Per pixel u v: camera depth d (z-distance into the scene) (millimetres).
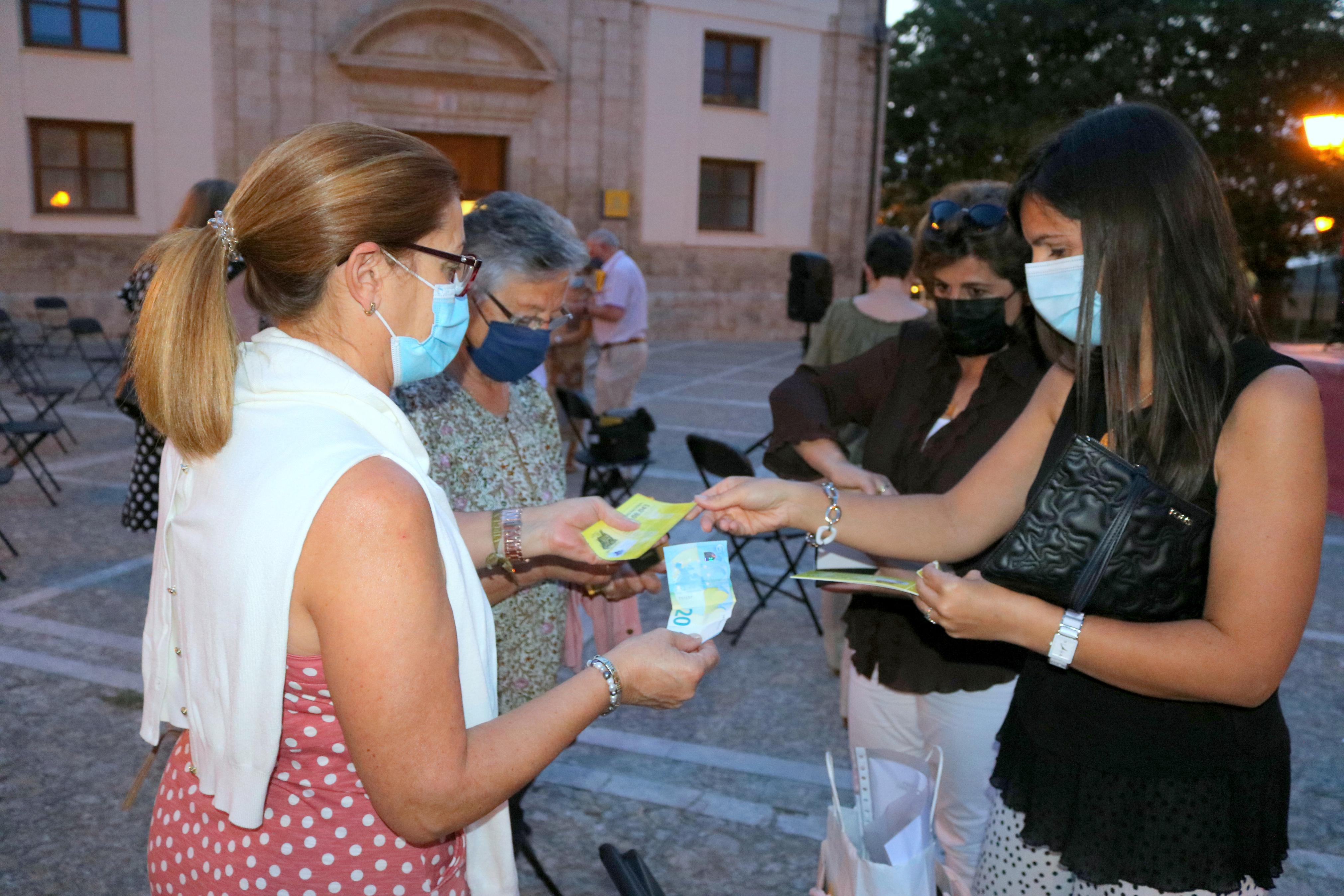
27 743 3830
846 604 4352
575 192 18609
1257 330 1533
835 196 21000
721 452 4586
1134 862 1556
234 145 16109
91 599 5340
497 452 2326
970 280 2396
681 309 19906
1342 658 4855
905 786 2055
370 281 1357
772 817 3461
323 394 1315
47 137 15352
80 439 9344
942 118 25312
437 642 1222
